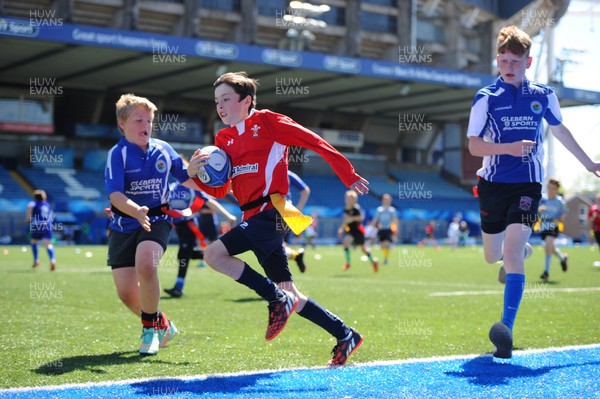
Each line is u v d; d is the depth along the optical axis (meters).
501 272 11.73
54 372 8.45
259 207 8.62
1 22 52.69
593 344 10.38
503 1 92.12
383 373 8.24
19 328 12.38
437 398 6.91
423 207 93.62
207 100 85.75
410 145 105.56
